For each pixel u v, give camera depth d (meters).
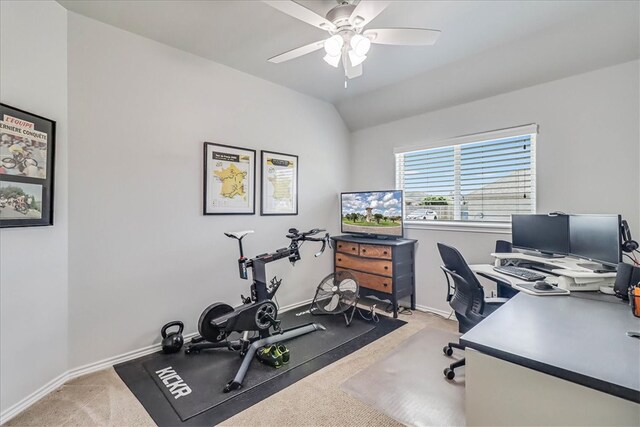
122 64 2.33
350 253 3.73
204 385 2.01
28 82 1.83
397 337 2.78
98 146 2.22
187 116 2.70
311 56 2.78
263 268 2.59
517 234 2.59
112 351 2.29
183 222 2.69
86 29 2.16
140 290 2.44
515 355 0.99
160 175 2.55
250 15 2.15
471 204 3.26
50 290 1.96
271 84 3.36
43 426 1.64
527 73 2.68
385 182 3.98
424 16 2.13
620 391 0.80
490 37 2.41
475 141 3.13
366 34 1.82
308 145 3.78
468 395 1.11
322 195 3.97
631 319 1.33
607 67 2.36
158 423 1.66
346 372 2.18
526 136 2.85
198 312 2.78
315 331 2.90
